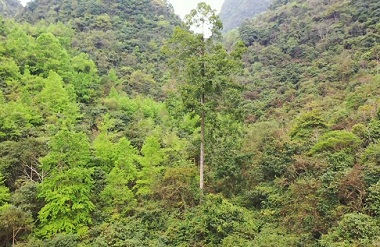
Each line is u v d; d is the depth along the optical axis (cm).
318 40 7569
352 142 2233
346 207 1644
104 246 1877
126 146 2891
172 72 2370
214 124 2312
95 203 2448
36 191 2334
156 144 2672
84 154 2470
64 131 2375
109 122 4106
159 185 2400
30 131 3162
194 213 2108
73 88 4831
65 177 2248
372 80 4194
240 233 1802
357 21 6831
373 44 5822
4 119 3014
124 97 5181
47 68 5041
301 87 5828
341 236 1470
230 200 2355
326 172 1912
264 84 6662
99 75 6706
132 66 7612
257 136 2984
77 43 7544
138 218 2228
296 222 1788
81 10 9725
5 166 2503
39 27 7475
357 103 3484
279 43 8362
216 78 2223
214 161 2473
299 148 2434
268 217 2042
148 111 5041
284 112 4912
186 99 2241
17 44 5122
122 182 2450
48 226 2150
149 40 9169
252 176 2500
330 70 5881
